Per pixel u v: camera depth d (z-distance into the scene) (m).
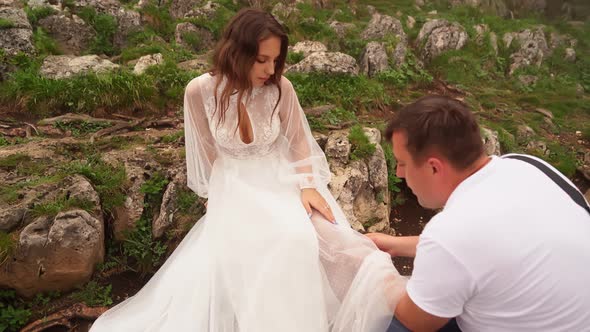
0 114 4.59
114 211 3.33
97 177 3.43
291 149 2.82
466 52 7.46
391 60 6.73
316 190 2.68
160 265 3.33
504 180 1.50
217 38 6.95
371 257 2.13
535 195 1.46
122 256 3.32
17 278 2.89
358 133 4.25
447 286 1.45
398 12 8.73
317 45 6.35
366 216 3.93
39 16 6.08
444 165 1.55
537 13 11.25
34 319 2.92
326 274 2.33
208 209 2.63
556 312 1.42
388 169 4.39
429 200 1.67
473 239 1.40
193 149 2.74
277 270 2.28
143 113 4.87
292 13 7.39
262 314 2.24
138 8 7.03
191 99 2.61
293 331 2.21
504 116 6.21
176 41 6.68
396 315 1.67
